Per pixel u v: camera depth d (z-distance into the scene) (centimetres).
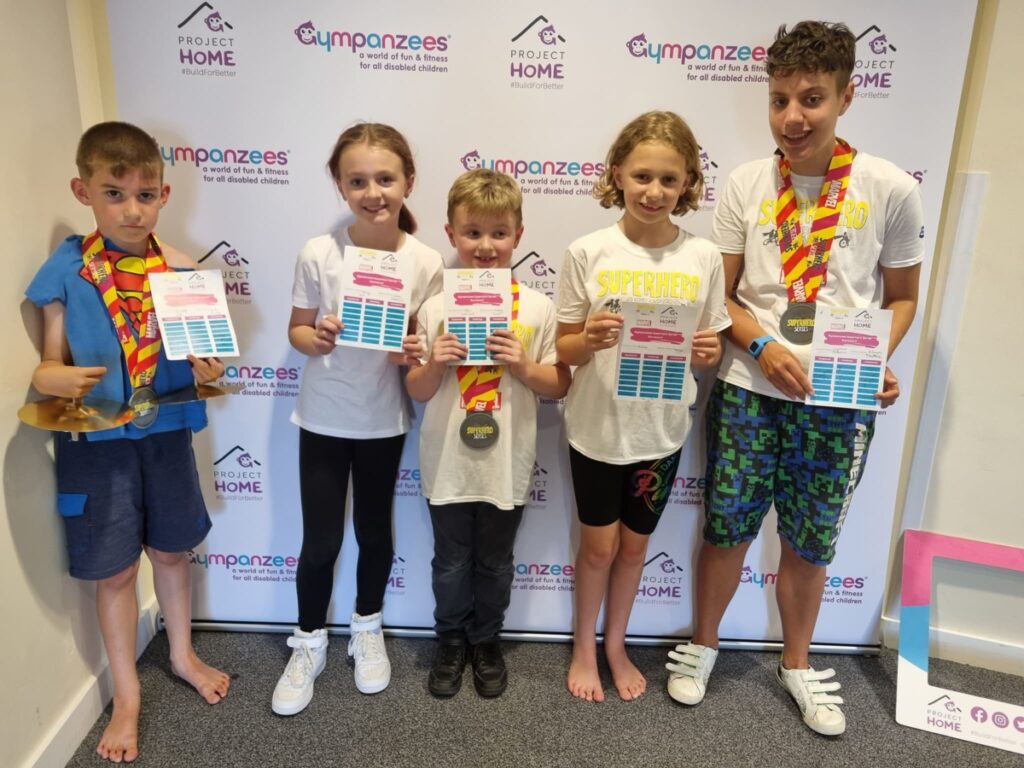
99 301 141
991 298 174
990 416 180
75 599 159
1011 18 158
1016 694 183
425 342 159
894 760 161
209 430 187
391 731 165
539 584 197
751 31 159
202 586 198
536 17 159
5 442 135
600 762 158
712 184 169
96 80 165
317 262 158
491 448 162
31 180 141
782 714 174
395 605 200
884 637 200
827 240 149
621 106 164
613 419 156
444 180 170
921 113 162
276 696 169
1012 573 187
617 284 150
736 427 162
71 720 156
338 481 170
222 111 166
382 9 160
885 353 146
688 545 193
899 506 191
